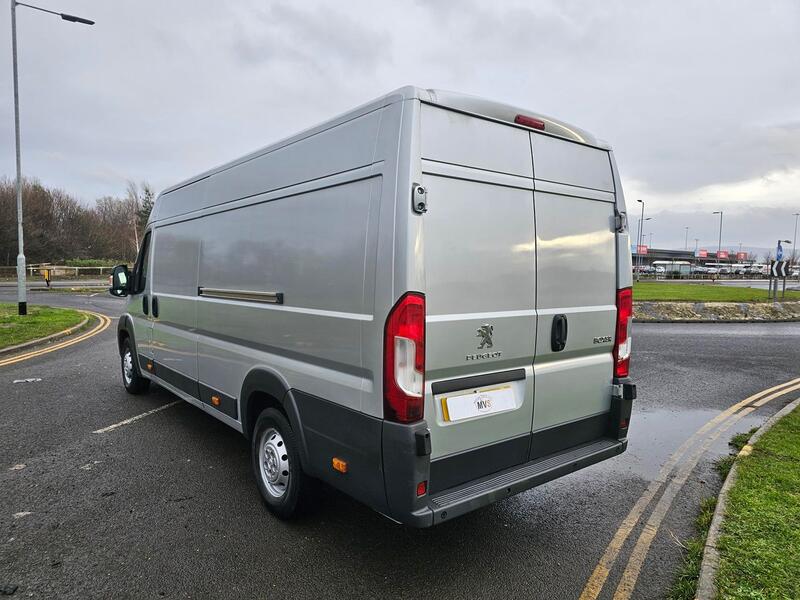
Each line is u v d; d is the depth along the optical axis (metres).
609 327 3.71
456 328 2.74
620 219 3.77
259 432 3.77
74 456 4.75
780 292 28.05
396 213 2.57
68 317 15.15
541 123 3.21
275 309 3.51
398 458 2.57
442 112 2.73
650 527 3.57
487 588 2.86
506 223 3.01
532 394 3.20
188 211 4.95
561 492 4.13
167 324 5.48
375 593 2.81
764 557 2.98
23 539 3.33
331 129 3.08
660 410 6.41
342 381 2.90
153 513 3.69
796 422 5.55
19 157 14.70
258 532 3.43
